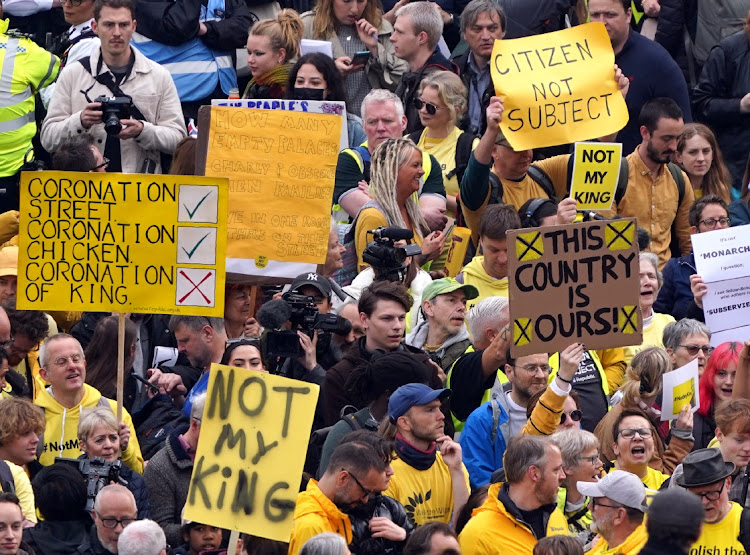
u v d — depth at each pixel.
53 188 34.72
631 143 52.28
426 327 40.69
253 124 40.44
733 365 40.06
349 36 54.44
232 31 54.72
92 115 46.94
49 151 49.66
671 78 52.12
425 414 34.00
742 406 36.28
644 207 48.38
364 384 36.00
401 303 37.41
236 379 30.42
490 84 50.25
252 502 30.00
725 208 46.91
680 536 25.52
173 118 49.94
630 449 35.94
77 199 34.78
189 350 39.88
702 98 54.84
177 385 39.94
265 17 57.56
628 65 52.00
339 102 47.06
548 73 43.81
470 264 42.94
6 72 51.12
